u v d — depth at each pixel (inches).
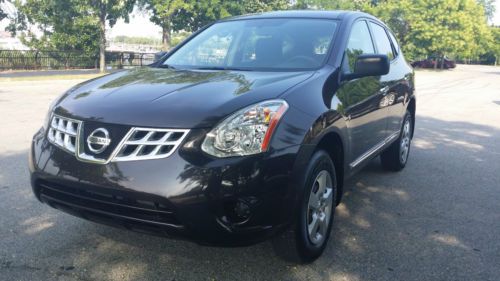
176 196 98.7
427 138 323.0
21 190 181.6
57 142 115.8
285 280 117.6
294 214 110.7
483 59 2930.6
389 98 186.1
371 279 119.0
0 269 119.3
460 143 306.5
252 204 102.1
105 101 116.0
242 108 106.4
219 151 101.3
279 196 105.3
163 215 102.0
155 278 117.6
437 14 1733.5
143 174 100.6
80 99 121.8
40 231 143.6
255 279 117.8
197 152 101.0
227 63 158.1
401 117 211.9
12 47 1467.8
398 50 230.5
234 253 131.2
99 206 107.6
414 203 179.8
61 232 143.3
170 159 100.8
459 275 122.1
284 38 160.9
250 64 152.7
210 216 100.2
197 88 119.5
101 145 106.0
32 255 127.7
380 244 140.5
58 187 112.8
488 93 744.3
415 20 1768.0
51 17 1314.0
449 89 828.0
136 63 1434.5
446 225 157.3
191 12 1306.6
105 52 1369.3
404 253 134.6
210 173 99.4
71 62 1307.8
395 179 213.3
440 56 1946.4
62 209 116.0
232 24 180.5
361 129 154.1
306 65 145.8
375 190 195.6
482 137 331.3
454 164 245.4
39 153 118.3
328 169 127.7
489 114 465.4
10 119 352.8
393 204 177.9
